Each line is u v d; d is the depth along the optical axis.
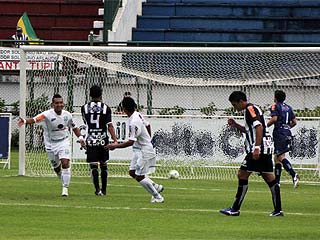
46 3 89.31
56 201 36.59
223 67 59.66
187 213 33.06
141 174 36.69
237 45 71.81
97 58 60.34
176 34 85.19
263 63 58.50
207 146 52.88
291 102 62.97
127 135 52.88
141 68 60.41
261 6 86.56
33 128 56.12
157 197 37.00
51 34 87.56
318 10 86.19
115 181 48.44
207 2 88.00
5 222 29.39
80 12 88.81
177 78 60.50
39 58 61.22
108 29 82.81
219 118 52.69
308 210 35.03
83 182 47.25
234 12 86.88
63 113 40.12
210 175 53.44
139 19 86.81
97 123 39.81
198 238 26.20
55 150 40.12
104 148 38.00
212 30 85.00
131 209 34.09
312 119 52.12
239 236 26.83
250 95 63.06
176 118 53.00
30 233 26.77
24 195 38.97
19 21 83.31
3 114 55.78
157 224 29.50
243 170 32.34
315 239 26.45
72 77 61.03
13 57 76.56
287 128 45.50
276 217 32.28
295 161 52.34
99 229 27.97
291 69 57.91
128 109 36.75
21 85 50.16
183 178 51.59
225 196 40.53
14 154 69.88
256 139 31.67
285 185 48.94
